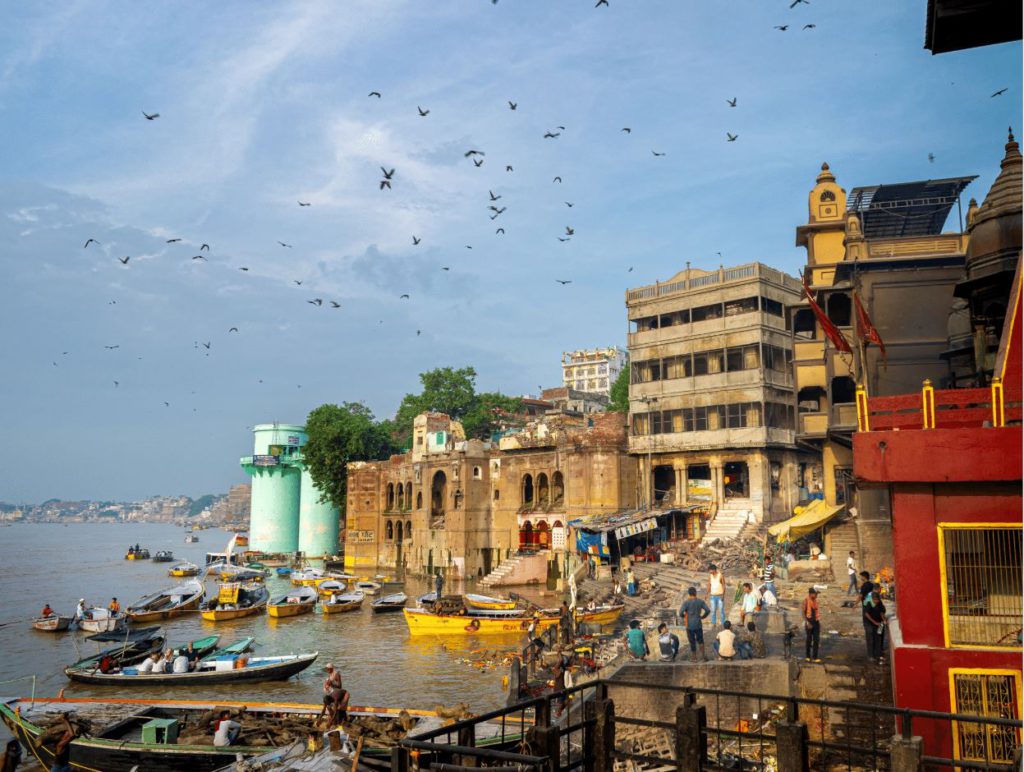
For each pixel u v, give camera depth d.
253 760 15.67
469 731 8.89
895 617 18.56
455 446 68.25
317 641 41.34
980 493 13.44
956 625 13.27
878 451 13.79
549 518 60.19
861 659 19.56
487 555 65.75
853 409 34.09
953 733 12.89
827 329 30.80
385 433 93.56
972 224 23.23
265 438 108.19
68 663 38.00
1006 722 8.05
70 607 58.69
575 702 19.61
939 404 13.93
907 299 32.09
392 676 32.78
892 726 17.50
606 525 48.47
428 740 8.48
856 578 29.06
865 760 16.28
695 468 55.50
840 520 36.53
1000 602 13.23
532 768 7.69
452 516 66.06
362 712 22.97
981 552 13.40
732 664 19.91
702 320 53.34
